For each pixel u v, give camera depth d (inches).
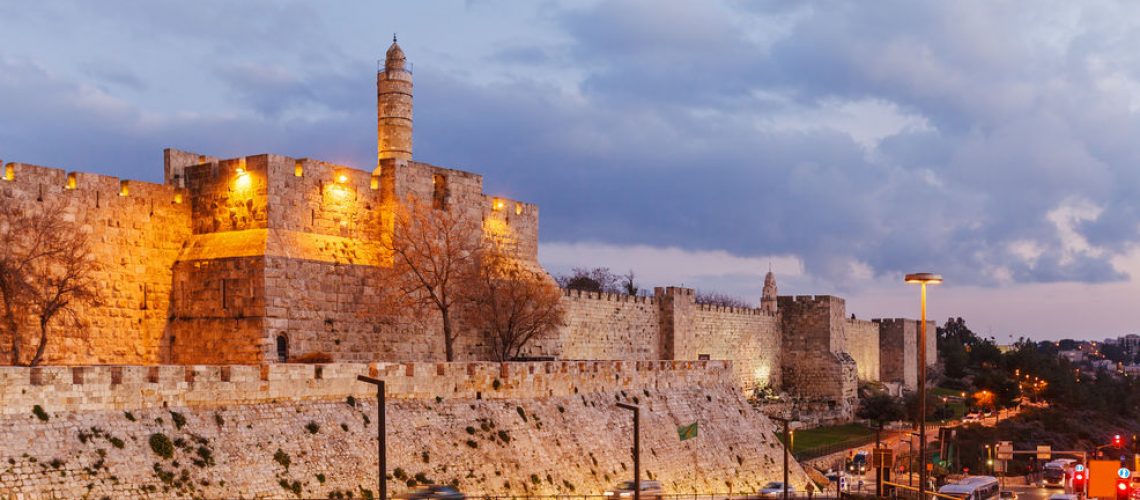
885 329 7475.4
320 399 2133.4
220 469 1860.2
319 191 2802.7
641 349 4704.7
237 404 1978.3
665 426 3002.0
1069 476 5157.5
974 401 7219.5
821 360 5871.1
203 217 2780.5
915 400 6259.8
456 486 2235.5
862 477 4133.9
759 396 5492.1
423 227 2989.7
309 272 2711.6
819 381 5861.2
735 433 3307.1
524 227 3462.1
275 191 2691.9
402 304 2938.0
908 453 4717.0
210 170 2775.6
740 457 3243.1
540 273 3476.9
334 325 2773.1
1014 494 4045.3
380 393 1562.5
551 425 2608.3
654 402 3036.4
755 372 5654.5
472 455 2333.9
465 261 3127.5
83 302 2576.3
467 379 2464.3
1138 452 4035.4
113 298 2637.8
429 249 2970.0
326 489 2000.5
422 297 3014.3
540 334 3373.5
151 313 2714.1
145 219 2721.5
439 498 2054.6
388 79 3351.4
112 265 2642.7
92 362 2588.6
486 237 3294.8
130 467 1742.1
